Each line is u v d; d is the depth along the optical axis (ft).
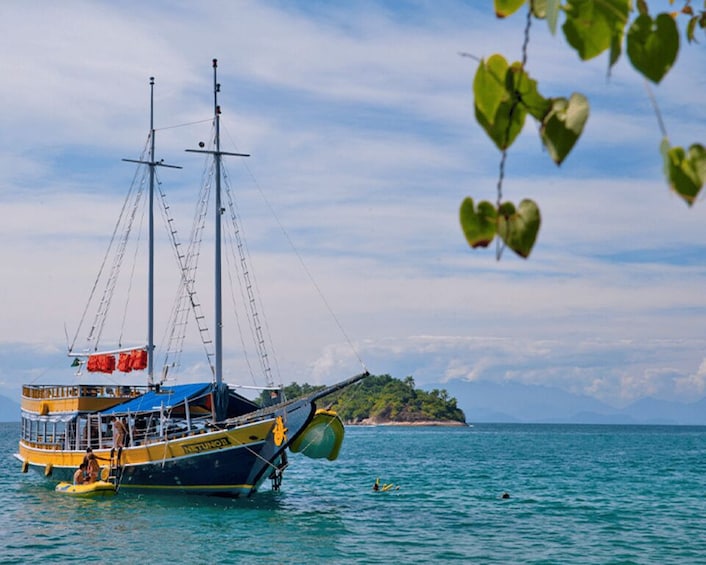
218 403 158.81
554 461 328.08
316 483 212.23
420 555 107.55
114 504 150.20
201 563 101.81
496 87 10.53
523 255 10.85
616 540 120.16
